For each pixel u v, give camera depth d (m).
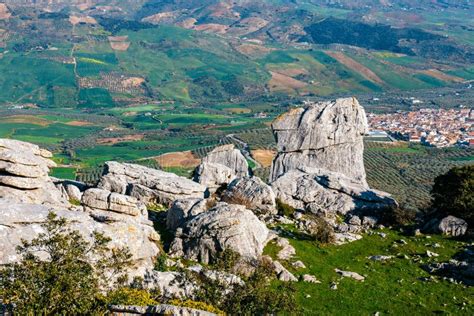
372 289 44.97
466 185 62.28
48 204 49.31
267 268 45.78
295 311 35.78
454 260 51.16
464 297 43.38
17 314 25.84
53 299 27.00
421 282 46.84
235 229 48.69
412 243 58.03
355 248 56.94
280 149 92.75
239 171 92.75
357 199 73.38
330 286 45.25
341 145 91.38
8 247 34.19
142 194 73.12
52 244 29.50
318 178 77.31
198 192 74.44
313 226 62.28
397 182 199.38
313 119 92.31
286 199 73.88
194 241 49.59
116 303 29.59
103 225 41.59
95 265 31.66
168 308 28.25
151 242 48.41
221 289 35.16
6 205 37.25
